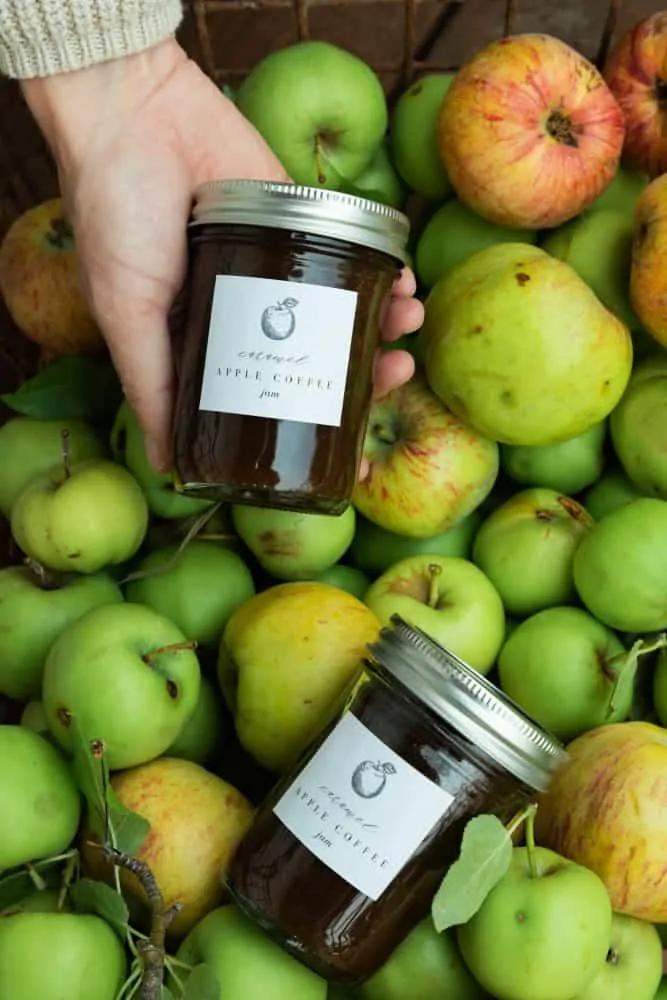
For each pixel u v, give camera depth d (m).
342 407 0.56
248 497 0.58
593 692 0.65
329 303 0.55
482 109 0.66
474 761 0.54
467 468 0.68
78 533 0.64
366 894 0.54
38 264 0.72
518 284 0.64
